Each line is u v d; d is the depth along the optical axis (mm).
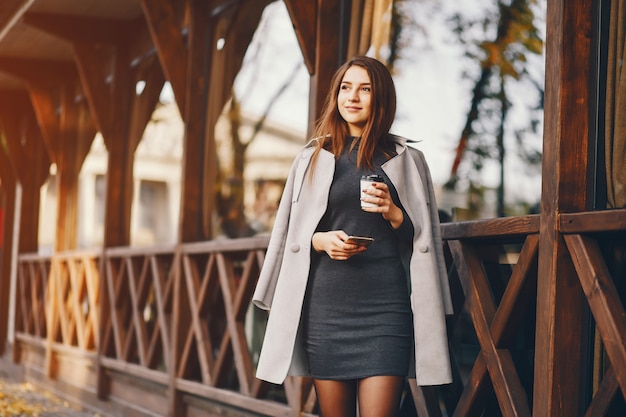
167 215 7160
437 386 3951
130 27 8195
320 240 3010
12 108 11219
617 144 3133
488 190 4016
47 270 10281
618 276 3016
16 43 9258
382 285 2982
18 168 11195
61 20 8070
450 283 3754
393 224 3004
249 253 5336
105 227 7938
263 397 5188
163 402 6559
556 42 3010
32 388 9883
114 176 8008
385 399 2924
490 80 4051
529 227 3145
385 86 3119
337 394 3014
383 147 3148
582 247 2871
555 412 2916
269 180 5734
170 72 6453
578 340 2965
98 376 7758
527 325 3486
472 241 3582
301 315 3119
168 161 7176
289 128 5613
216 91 6355
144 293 7078
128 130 8055
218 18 6461
